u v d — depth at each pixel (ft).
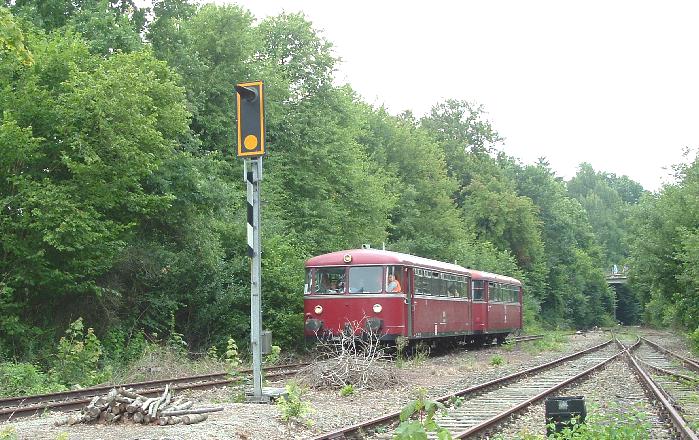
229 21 104.73
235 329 82.99
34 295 67.41
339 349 73.61
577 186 502.38
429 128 273.54
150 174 68.80
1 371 54.29
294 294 85.51
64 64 67.10
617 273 355.77
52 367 60.85
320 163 119.65
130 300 77.51
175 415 36.50
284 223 100.68
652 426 37.29
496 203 237.86
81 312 71.82
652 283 144.56
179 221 77.77
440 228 185.47
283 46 129.49
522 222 242.17
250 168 46.57
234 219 90.48
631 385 59.98
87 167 63.26
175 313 82.58
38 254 62.23
